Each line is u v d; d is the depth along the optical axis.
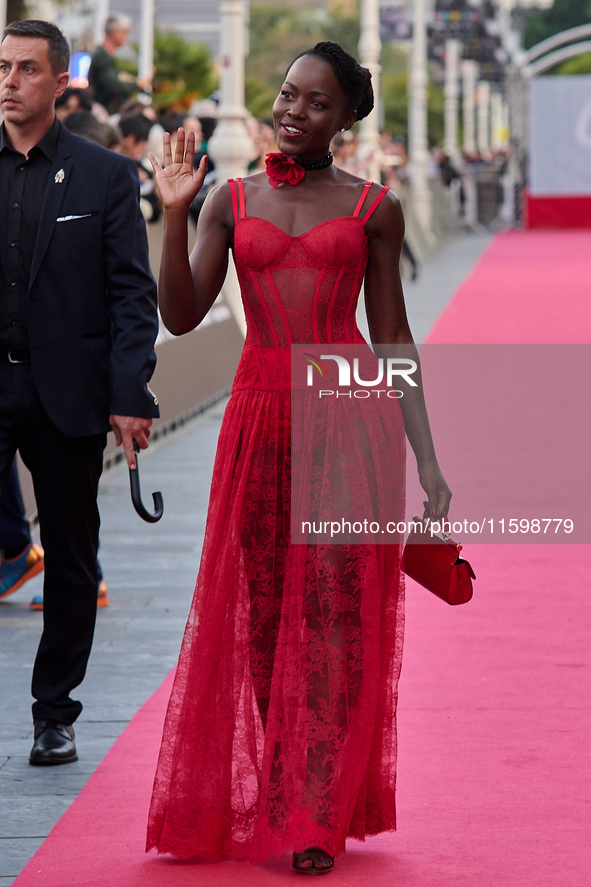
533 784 7.32
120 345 7.57
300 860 6.30
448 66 82.75
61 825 6.85
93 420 7.59
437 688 8.89
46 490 7.64
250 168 26.83
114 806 7.08
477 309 34.00
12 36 7.39
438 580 6.57
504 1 100.25
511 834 6.71
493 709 8.48
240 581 6.46
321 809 6.33
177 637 10.08
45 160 7.53
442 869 6.34
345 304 6.46
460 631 10.19
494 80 110.62
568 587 11.41
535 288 40.16
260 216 6.37
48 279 7.48
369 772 6.55
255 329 6.48
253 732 6.49
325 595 6.37
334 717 6.39
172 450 17.89
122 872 6.34
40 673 7.81
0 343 7.59
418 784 7.33
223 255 6.56
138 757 7.76
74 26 44.34
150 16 38.22
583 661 9.44
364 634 6.39
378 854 6.52
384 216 6.46
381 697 6.55
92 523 7.77
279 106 6.37
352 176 6.53
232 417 6.54
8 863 6.43
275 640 6.52
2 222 7.51
